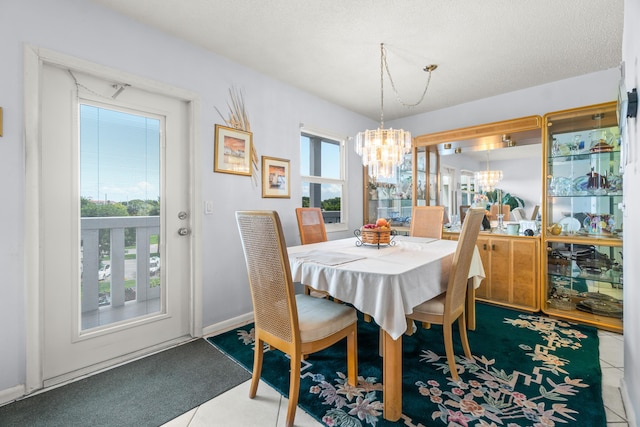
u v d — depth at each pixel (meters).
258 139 2.81
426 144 3.58
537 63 2.62
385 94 3.36
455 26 2.08
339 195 3.94
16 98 1.57
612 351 2.05
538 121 2.80
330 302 1.78
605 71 2.74
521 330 2.41
